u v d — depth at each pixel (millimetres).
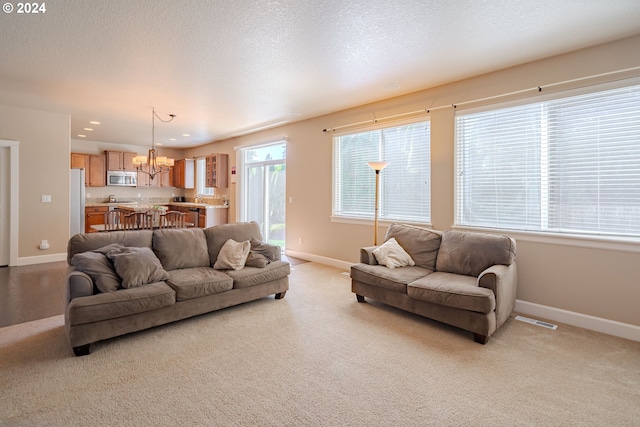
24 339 2600
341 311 3301
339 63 3287
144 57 3162
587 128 2979
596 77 2891
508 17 2445
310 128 5641
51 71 3514
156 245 3295
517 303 3355
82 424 1678
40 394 1913
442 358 2385
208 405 1839
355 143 4988
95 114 5406
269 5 2301
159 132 7035
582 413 1793
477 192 3689
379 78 3701
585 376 2158
